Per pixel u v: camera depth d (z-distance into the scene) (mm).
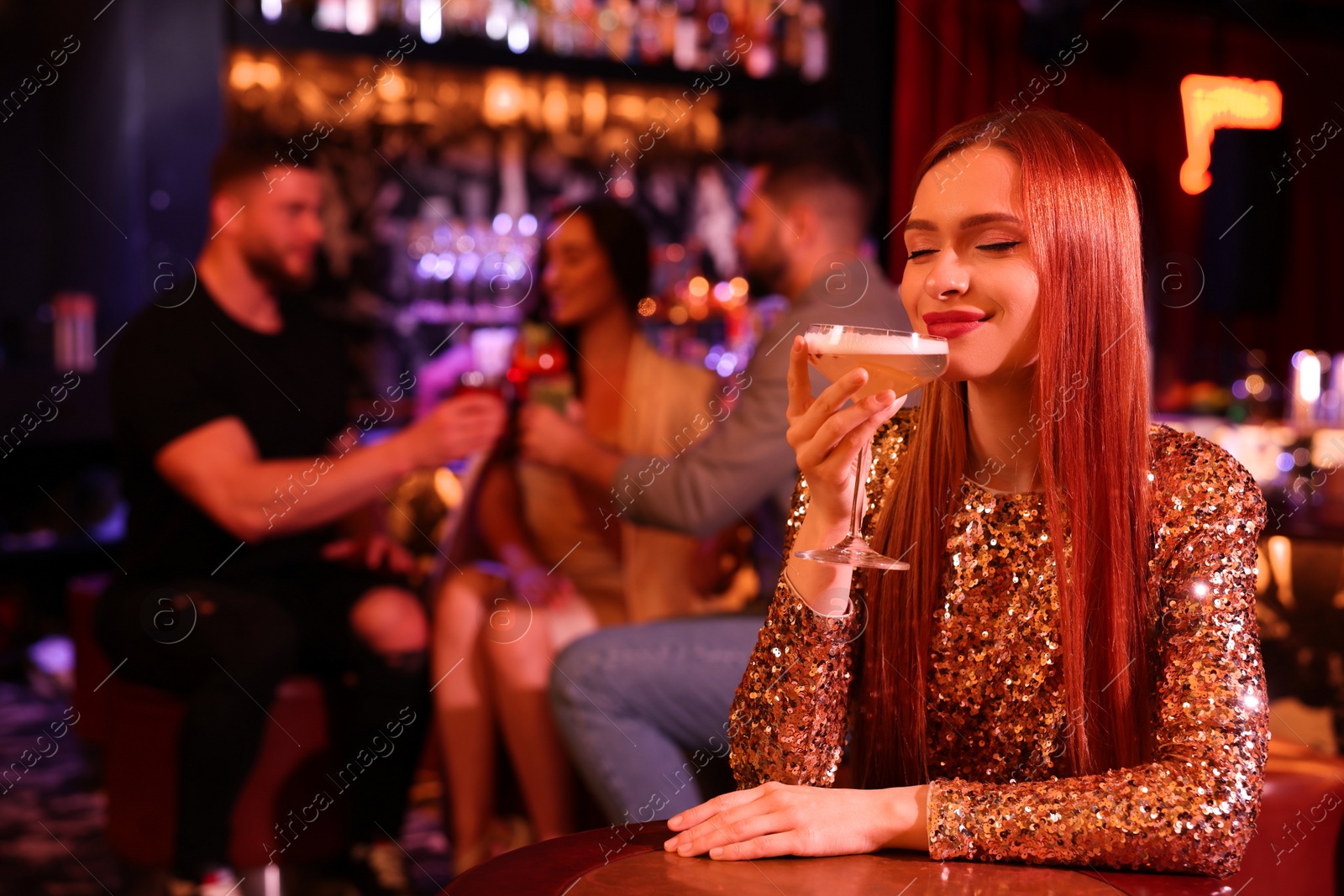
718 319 4422
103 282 4438
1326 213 6109
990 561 1137
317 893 2350
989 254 1062
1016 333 1062
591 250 2529
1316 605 1780
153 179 4148
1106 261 1060
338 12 4234
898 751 1161
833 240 2426
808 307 2182
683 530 2199
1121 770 959
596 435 2555
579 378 2576
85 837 2883
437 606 2301
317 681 2301
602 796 1946
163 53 4109
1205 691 994
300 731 2252
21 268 4852
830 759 1100
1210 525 1062
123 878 2611
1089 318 1056
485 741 2252
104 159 4355
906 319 2283
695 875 883
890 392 994
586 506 2420
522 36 4391
